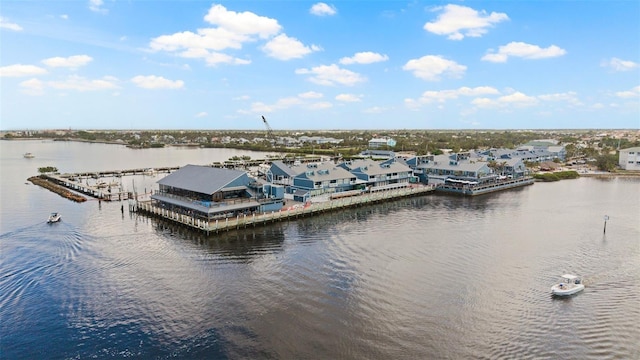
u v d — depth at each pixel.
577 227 77.06
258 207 81.94
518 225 78.56
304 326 40.03
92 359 35.22
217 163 180.62
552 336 38.28
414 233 72.50
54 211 89.19
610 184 137.00
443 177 125.25
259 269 54.69
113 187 121.44
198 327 40.03
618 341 37.44
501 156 159.12
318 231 74.06
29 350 36.56
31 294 47.09
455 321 40.88
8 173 155.38
